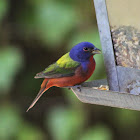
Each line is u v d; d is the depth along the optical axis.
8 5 10.70
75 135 10.61
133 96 7.64
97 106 11.11
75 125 10.66
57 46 10.63
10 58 10.20
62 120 10.70
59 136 10.53
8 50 10.33
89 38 10.27
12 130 10.48
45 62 11.39
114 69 8.50
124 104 7.90
